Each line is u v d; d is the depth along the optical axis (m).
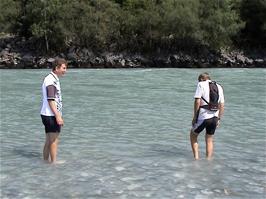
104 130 13.05
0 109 17.64
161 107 18.30
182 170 8.70
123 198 7.05
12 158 9.66
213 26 67.50
